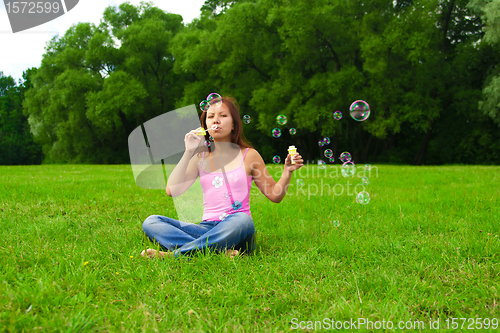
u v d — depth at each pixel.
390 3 17.17
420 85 16.66
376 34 16.05
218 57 18.88
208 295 1.51
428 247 2.10
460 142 18.72
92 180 6.27
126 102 19.30
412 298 1.50
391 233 2.45
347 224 2.84
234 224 1.99
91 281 1.58
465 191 4.45
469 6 14.82
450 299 1.47
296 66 17.64
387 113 17.12
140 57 21.47
